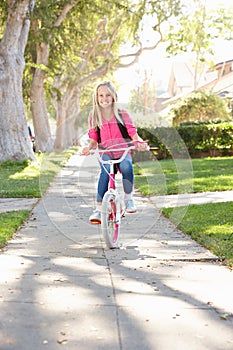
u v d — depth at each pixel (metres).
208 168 16.38
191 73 66.06
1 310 3.67
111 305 3.82
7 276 4.53
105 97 5.53
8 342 3.15
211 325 3.45
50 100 43.16
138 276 4.61
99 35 33.53
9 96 19.23
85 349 3.07
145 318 3.56
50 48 26.69
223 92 45.62
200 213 7.91
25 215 7.79
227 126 23.38
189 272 4.75
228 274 4.68
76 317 3.57
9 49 19.27
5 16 22.53
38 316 3.58
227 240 5.92
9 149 19.12
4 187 11.86
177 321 3.51
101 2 27.38
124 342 3.17
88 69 39.88
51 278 4.50
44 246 5.79
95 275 4.63
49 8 22.55
